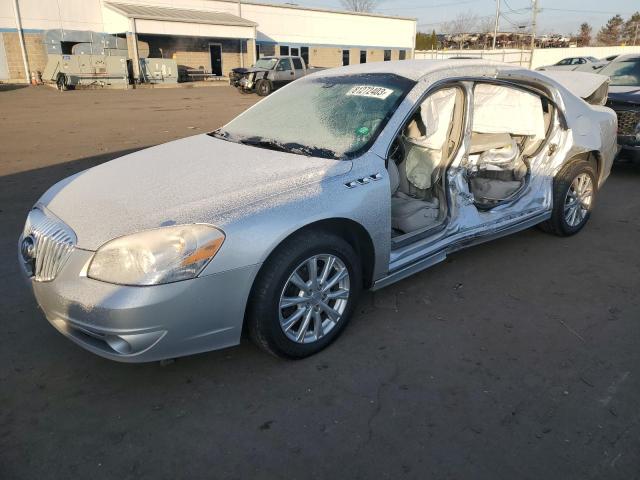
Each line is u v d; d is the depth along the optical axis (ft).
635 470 7.20
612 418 8.19
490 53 141.18
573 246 15.35
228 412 8.35
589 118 15.70
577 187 15.66
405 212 11.76
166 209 8.46
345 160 10.14
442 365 9.57
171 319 7.95
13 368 9.44
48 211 9.30
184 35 99.09
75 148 31.19
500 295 12.26
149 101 63.62
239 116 13.84
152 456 7.47
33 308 11.52
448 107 12.21
